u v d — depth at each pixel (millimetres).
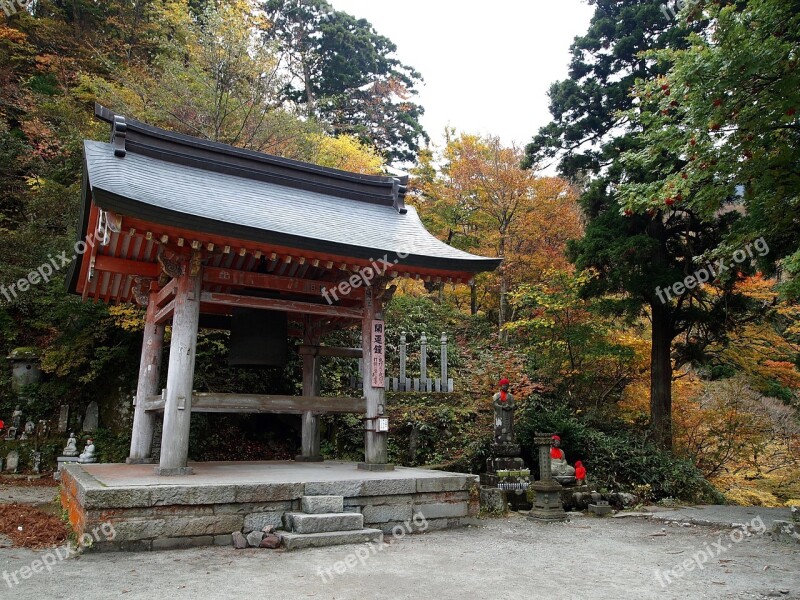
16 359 14688
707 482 13727
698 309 15117
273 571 5551
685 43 14188
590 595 5055
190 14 23609
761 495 16922
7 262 15344
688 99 7961
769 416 18219
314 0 31641
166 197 8352
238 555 6230
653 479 12914
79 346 14641
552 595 5016
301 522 6867
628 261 14422
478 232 23953
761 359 15766
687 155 8508
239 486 6887
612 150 15000
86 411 14680
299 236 8234
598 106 16078
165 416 8117
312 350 12242
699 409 17141
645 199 8922
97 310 15141
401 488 8086
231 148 10812
